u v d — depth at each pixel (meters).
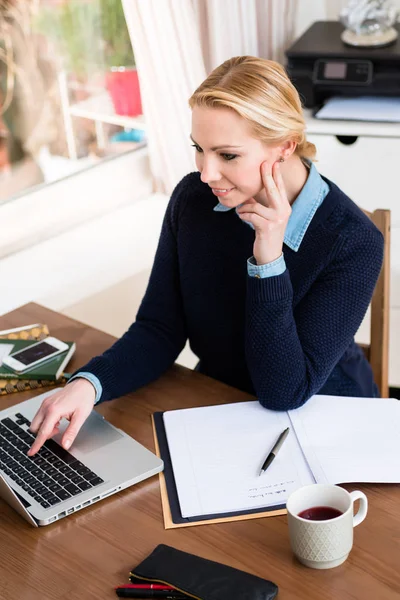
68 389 1.38
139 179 2.62
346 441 1.28
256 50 2.55
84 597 1.02
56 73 2.38
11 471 1.25
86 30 2.40
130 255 2.37
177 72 2.31
